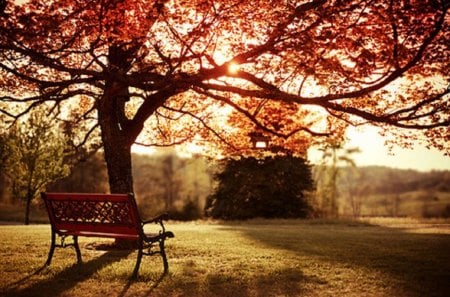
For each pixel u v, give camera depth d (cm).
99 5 823
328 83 943
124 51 1050
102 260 885
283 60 930
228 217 3694
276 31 873
